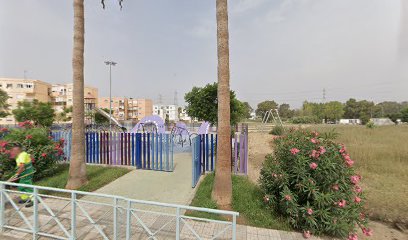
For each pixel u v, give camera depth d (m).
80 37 5.63
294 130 4.54
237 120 12.68
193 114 11.42
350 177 3.61
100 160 8.31
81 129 5.70
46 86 53.47
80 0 5.60
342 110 67.75
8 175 5.20
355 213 3.42
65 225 3.65
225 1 4.45
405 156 8.38
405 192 5.23
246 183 5.71
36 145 6.23
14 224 3.68
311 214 3.37
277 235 3.41
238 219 3.89
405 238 3.59
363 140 13.38
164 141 7.52
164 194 5.20
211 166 7.04
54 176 6.46
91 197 5.07
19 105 16.61
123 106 72.50
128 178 6.54
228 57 4.47
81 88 5.69
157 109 87.50
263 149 12.79
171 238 3.30
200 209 2.60
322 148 3.59
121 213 3.89
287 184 3.70
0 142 5.57
